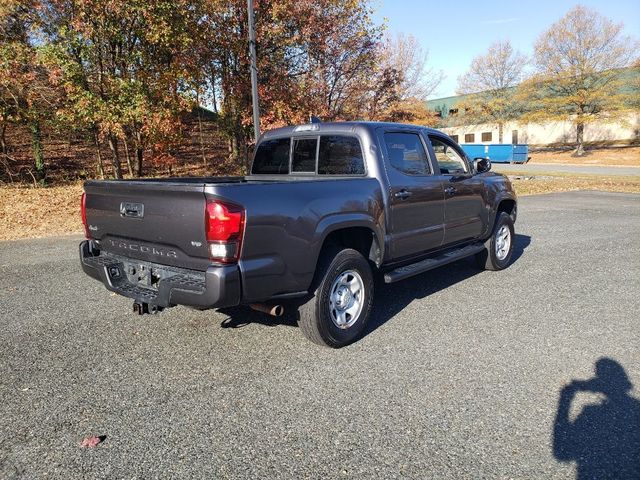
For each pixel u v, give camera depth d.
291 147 5.02
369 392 3.19
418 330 4.30
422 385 3.28
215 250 3.12
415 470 2.41
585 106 40.09
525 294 5.36
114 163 14.57
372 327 4.40
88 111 11.48
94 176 18.27
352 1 12.58
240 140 15.27
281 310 3.54
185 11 11.59
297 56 13.41
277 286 3.40
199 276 3.28
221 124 15.51
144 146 13.38
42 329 4.37
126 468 2.43
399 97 15.41
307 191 3.61
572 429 2.76
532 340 4.04
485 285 5.74
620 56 37.62
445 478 2.35
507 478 2.35
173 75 11.99
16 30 12.49
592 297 5.24
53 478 2.36
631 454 2.53
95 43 11.80
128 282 3.82
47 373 3.49
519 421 2.84
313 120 4.90
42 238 9.01
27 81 12.30
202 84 13.01
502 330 4.28
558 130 53.66
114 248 3.94
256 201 3.23
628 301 5.08
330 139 4.63
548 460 2.48
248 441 2.66
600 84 39.25
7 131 22.97
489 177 6.12
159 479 2.35
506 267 6.59
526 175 26.42
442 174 5.18
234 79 13.18
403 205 4.54
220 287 3.06
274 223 3.32
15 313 4.80
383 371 3.50
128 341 4.09
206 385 3.30
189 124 22.20
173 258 3.41
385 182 4.33
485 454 2.53
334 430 2.76
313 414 2.93
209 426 2.81
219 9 12.04
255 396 3.15
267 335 4.22
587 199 15.42
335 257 3.81
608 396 3.12
